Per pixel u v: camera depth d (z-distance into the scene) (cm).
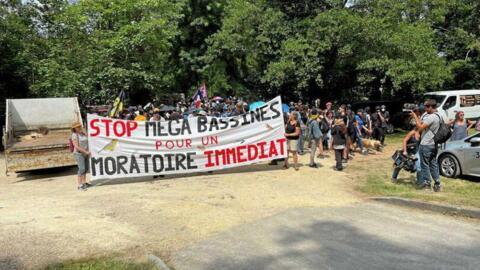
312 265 534
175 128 1141
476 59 2600
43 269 533
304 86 2109
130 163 1105
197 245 617
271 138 1208
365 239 629
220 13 3256
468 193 872
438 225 693
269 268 529
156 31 2234
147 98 2591
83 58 2044
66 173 1294
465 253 566
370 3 2062
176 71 3262
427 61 1952
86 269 530
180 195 920
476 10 2548
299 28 2294
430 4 2230
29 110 1428
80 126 1034
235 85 3161
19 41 2119
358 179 1076
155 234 665
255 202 855
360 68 2005
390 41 1938
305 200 873
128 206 827
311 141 1268
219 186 1009
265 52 2412
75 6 2194
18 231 675
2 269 532
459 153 1016
